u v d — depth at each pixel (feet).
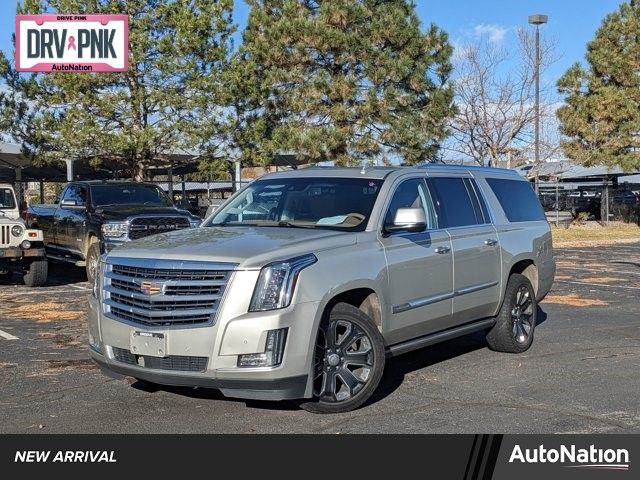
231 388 17.37
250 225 22.07
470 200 25.29
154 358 17.88
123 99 68.18
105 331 18.86
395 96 74.18
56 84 68.59
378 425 18.44
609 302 39.11
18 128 69.51
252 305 17.28
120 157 73.61
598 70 100.32
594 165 102.12
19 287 45.70
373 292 19.95
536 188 86.02
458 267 23.24
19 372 23.65
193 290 17.62
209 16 69.46
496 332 26.18
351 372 19.22
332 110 74.43
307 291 17.79
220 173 74.79
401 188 22.33
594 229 98.17
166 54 68.59
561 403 20.43
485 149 85.66
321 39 73.77
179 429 18.15
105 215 45.50
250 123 75.00
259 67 76.74
